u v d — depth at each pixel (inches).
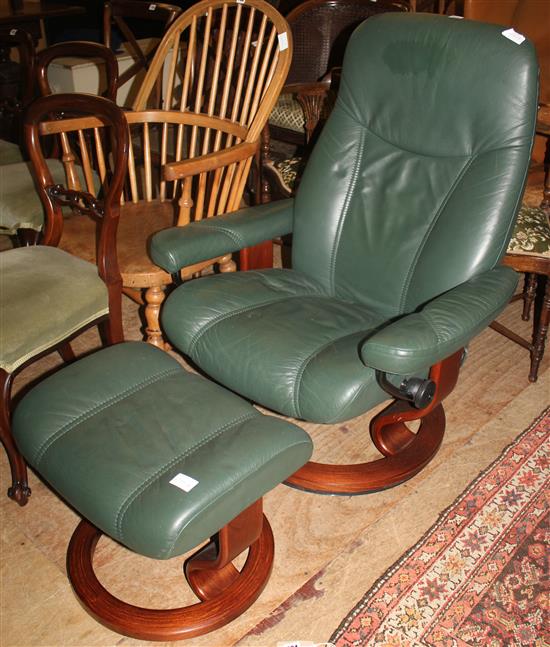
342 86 71.3
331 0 104.7
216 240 67.8
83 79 149.0
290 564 61.7
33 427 53.5
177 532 44.8
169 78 89.5
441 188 66.0
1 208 84.1
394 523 65.9
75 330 67.4
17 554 62.2
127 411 53.6
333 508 67.5
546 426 78.7
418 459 70.3
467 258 61.9
